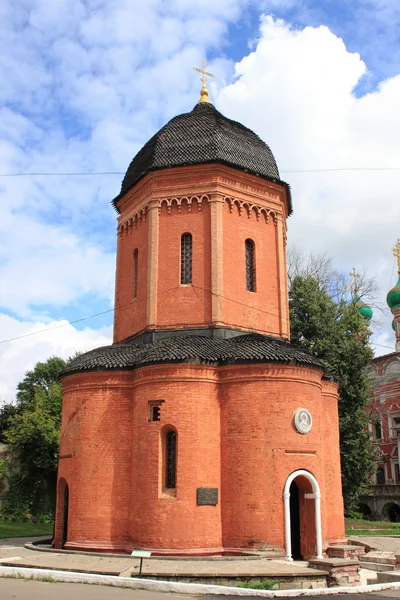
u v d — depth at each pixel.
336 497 23.70
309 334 38.56
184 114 26.23
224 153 24.56
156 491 19.56
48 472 43.09
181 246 24.27
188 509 19.17
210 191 24.11
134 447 20.89
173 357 20.36
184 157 24.53
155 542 19.03
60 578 15.48
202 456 19.81
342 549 20.23
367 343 39.38
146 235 24.94
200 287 23.48
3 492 41.78
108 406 21.80
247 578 15.36
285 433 20.00
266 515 19.17
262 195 25.44
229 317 23.31
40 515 41.75
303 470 20.02
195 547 18.84
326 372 25.02
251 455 19.77
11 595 12.77
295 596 13.83
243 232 24.62
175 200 24.45
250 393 20.28
